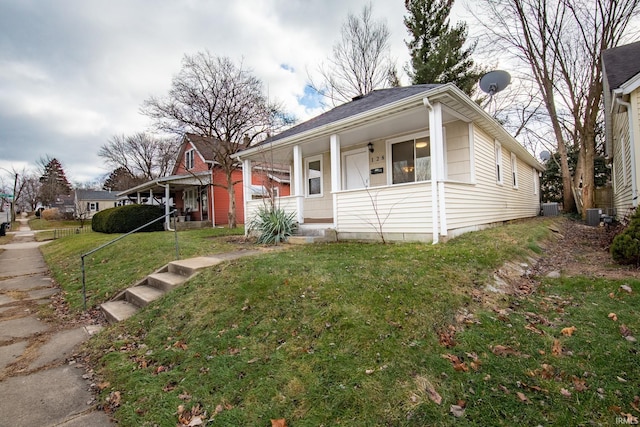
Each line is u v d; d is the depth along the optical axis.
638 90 6.40
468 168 7.10
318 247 6.12
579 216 13.72
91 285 5.73
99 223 16.69
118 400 2.33
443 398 1.95
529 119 17.36
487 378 2.12
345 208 7.13
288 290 3.54
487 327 2.77
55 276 7.17
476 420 1.78
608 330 2.65
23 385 2.63
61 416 2.20
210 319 3.29
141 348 3.11
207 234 10.94
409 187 6.07
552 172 19.77
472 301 3.22
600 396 1.93
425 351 2.40
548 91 14.09
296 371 2.29
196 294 3.96
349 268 4.08
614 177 11.41
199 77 13.33
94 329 3.97
